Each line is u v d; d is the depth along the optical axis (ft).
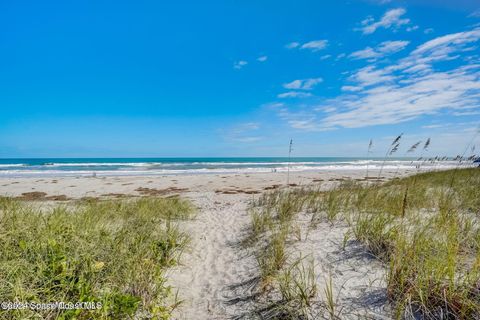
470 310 8.07
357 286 10.91
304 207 26.37
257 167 147.74
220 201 43.62
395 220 16.81
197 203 41.68
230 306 11.64
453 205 19.07
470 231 13.43
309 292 10.79
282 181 74.64
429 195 23.45
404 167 142.31
